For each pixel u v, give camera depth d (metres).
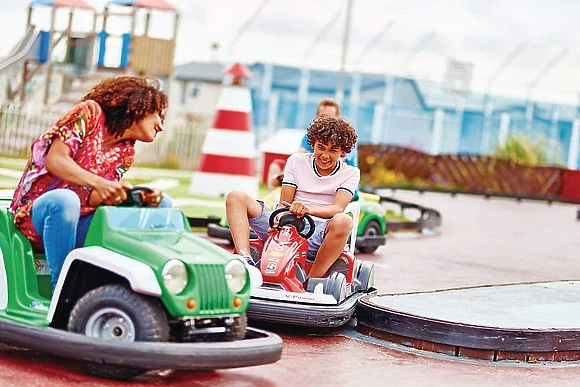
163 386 3.97
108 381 3.94
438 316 5.62
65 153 4.18
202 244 4.14
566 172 23.48
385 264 8.68
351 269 5.70
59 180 4.31
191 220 9.25
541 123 29.12
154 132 4.48
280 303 5.12
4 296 4.19
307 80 28.66
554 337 5.31
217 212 11.52
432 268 8.76
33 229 4.22
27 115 18.36
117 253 3.94
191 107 32.94
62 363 4.15
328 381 4.41
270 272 5.21
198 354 3.85
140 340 3.87
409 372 4.77
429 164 23.14
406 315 5.35
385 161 22.70
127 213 4.08
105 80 4.41
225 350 3.92
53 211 4.06
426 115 29.02
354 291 5.95
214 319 4.14
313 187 5.72
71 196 4.09
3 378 3.84
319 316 5.12
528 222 15.66
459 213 16.23
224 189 13.78
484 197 21.95
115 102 4.34
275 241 5.37
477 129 29.14
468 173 23.33
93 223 4.04
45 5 20.09
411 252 9.88
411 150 23.00
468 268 9.03
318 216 5.52
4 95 22.73
